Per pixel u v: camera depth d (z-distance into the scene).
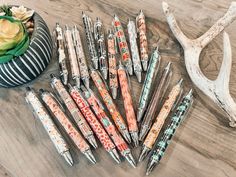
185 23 0.40
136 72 0.36
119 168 0.32
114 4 0.42
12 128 0.35
